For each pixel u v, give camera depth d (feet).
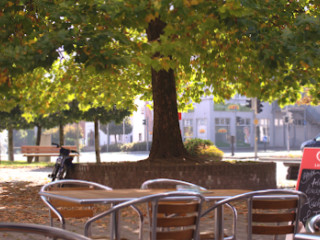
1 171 74.79
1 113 85.20
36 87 57.41
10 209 34.47
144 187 18.90
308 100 95.61
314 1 43.57
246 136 203.41
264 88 44.14
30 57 31.53
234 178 41.32
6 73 32.73
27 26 34.65
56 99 59.77
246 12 31.96
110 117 79.92
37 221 29.50
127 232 26.04
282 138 214.48
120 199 14.85
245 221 29.50
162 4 31.58
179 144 44.93
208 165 40.98
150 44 35.50
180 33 34.30
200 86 56.24
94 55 31.76
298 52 33.14
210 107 194.90
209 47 38.40
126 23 34.35
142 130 211.41
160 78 45.16
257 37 33.83
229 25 32.73
